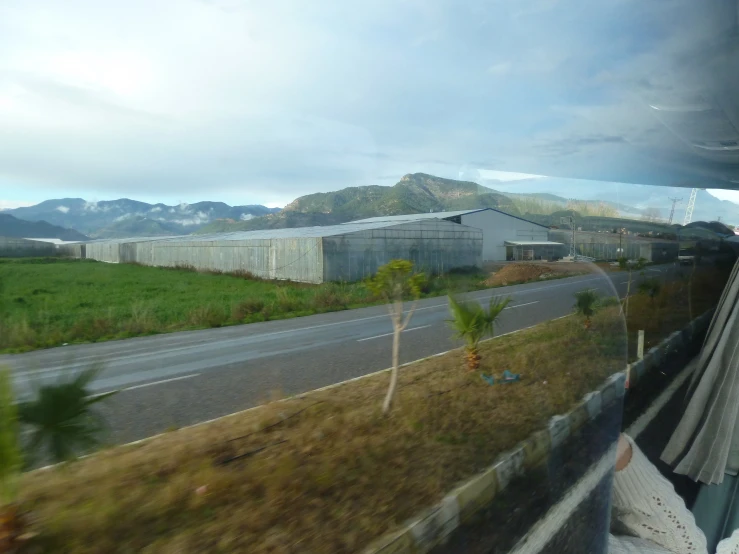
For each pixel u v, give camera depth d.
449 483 3.06
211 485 2.93
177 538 2.48
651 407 5.38
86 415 3.22
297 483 3.03
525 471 3.08
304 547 2.52
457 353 5.70
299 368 6.32
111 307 6.96
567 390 3.46
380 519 2.76
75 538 2.40
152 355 6.39
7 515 2.40
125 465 3.11
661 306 8.73
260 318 9.40
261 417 4.06
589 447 2.85
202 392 5.15
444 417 3.80
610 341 3.67
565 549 2.55
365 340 8.17
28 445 2.80
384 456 3.37
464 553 2.65
